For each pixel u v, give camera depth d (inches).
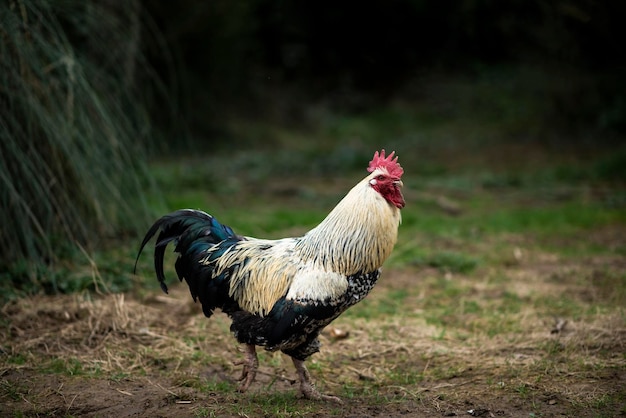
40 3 384.8
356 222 242.5
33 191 389.7
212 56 963.3
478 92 1253.7
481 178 775.1
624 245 501.7
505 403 254.5
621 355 297.3
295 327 238.2
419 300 383.6
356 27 1216.8
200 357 298.8
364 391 272.1
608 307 361.7
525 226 566.3
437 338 325.4
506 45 1224.8
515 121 1125.1
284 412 246.7
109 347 304.8
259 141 1029.2
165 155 835.4
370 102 1291.8
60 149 393.4
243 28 1015.0
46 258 391.2
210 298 258.1
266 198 677.3
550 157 900.0
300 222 555.8
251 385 276.5
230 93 1058.1
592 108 994.1
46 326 322.3
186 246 264.8
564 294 386.6
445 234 530.3
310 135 1135.0
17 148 370.6
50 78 390.6
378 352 311.7
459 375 285.4
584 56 980.6
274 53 1183.6
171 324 333.7
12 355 292.7
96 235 430.3
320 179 803.4
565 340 315.0
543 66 1066.7
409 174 824.9
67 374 277.4
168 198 613.6
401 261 460.8
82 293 355.9
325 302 237.6
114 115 448.8
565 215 591.8
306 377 261.0
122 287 373.7
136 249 429.1
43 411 244.1
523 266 451.2
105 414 242.8
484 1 1123.3
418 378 283.6
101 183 416.5
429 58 1283.2
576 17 898.7
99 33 470.9
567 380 273.6
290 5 1161.4
